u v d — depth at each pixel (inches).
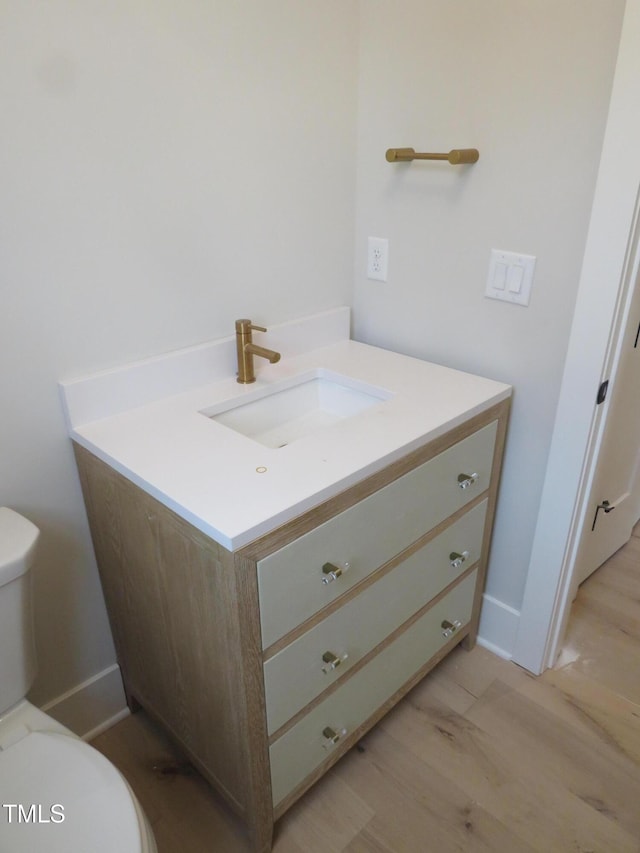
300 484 39.9
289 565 39.3
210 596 39.5
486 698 63.2
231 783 48.1
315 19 53.2
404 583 52.2
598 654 68.8
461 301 58.9
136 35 42.5
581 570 75.2
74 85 40.7
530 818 51.8
